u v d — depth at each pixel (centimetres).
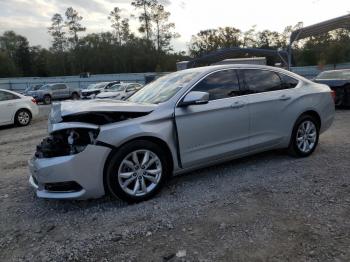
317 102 562
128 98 511
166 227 344
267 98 501
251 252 293
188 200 405
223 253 294
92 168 373
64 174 367
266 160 548
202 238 320
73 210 397
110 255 301
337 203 377
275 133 514
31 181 422
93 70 9000
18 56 9950
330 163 519
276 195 407
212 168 520
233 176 480
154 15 8594
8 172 579
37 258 304
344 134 732
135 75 5100
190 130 430
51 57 9438
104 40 9169
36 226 363
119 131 381
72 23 9288
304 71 3788
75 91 3162
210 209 378
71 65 9219
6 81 5072
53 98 2989
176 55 8712
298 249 294
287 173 482
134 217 369
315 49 7194
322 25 2184
